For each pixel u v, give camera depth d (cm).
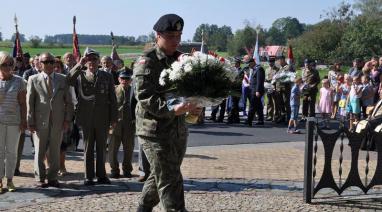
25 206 678
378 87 1595
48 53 786
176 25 473
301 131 1478
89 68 799
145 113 479
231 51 5184
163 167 477
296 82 1454
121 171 919
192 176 866
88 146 798
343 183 756
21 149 879
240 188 786
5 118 756
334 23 4644
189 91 444
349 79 1584
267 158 1056
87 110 790
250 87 1594
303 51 4494
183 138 492
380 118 1078
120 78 859
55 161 787
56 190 770
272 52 3484
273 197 730
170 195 479
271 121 1723
